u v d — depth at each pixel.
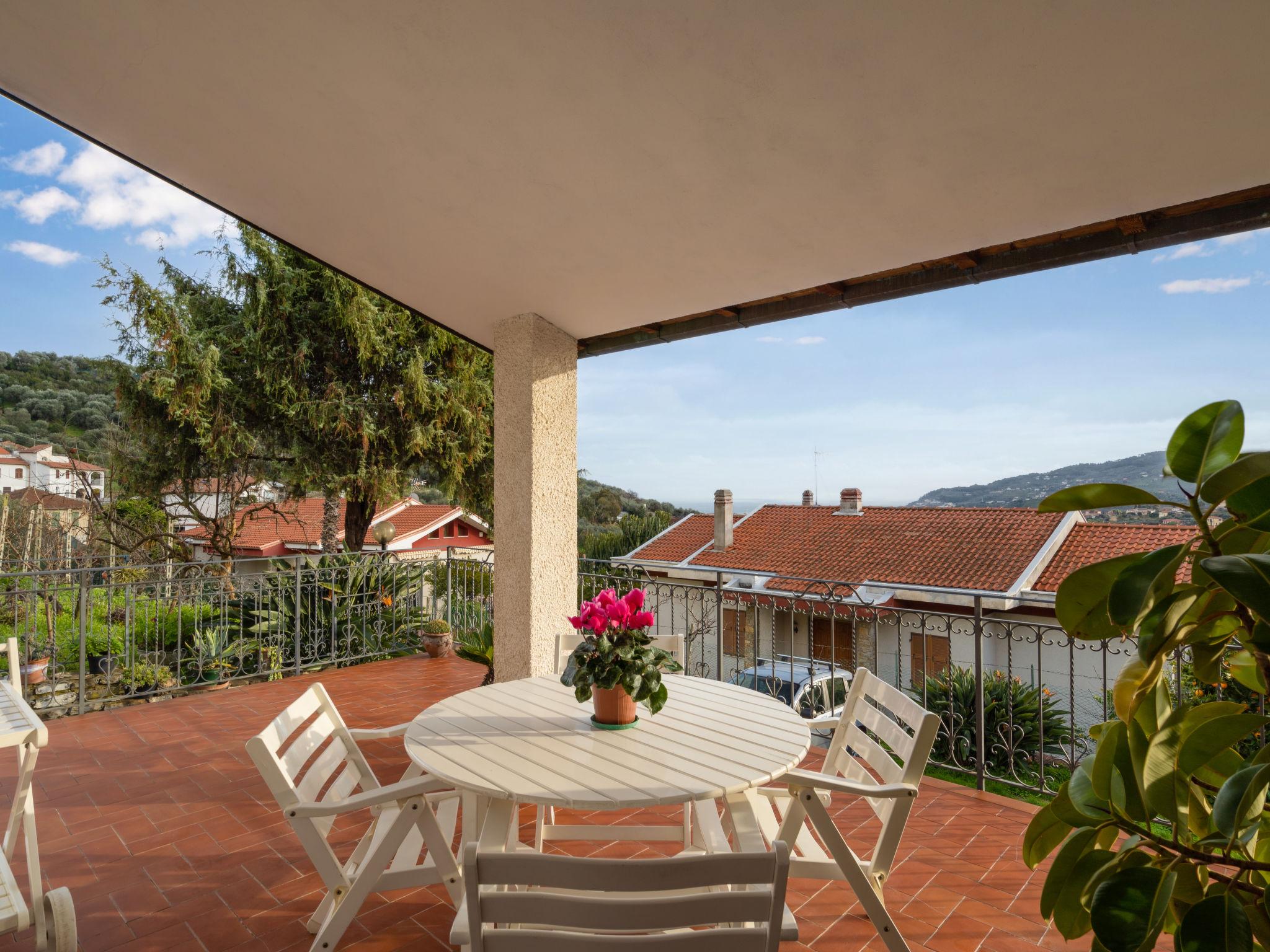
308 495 11.20
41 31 3.23
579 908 1.29
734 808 1.99
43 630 7.12
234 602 8.05
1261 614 1.27
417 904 2.75
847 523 16.36
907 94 2.59
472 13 2.70
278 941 2.53
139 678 6.70
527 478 4.73
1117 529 13.32
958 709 6.11
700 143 3.05
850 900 2.76
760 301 4.33
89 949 2.48
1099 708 9.03
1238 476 1.46
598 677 2.32
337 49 3.00
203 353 9.98
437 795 2.63
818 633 12.80
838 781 2.05
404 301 5.01
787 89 2.69
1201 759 1.64
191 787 3.89
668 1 2.48
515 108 3.09
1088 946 2.47
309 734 2.33
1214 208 2.90
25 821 2.36
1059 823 1.96
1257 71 2.22
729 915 1.31
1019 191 2.91
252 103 3.40
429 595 8.60
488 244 4.10
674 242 3.72
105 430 11.29
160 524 11.76
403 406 10.77
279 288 10.34
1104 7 2.14
